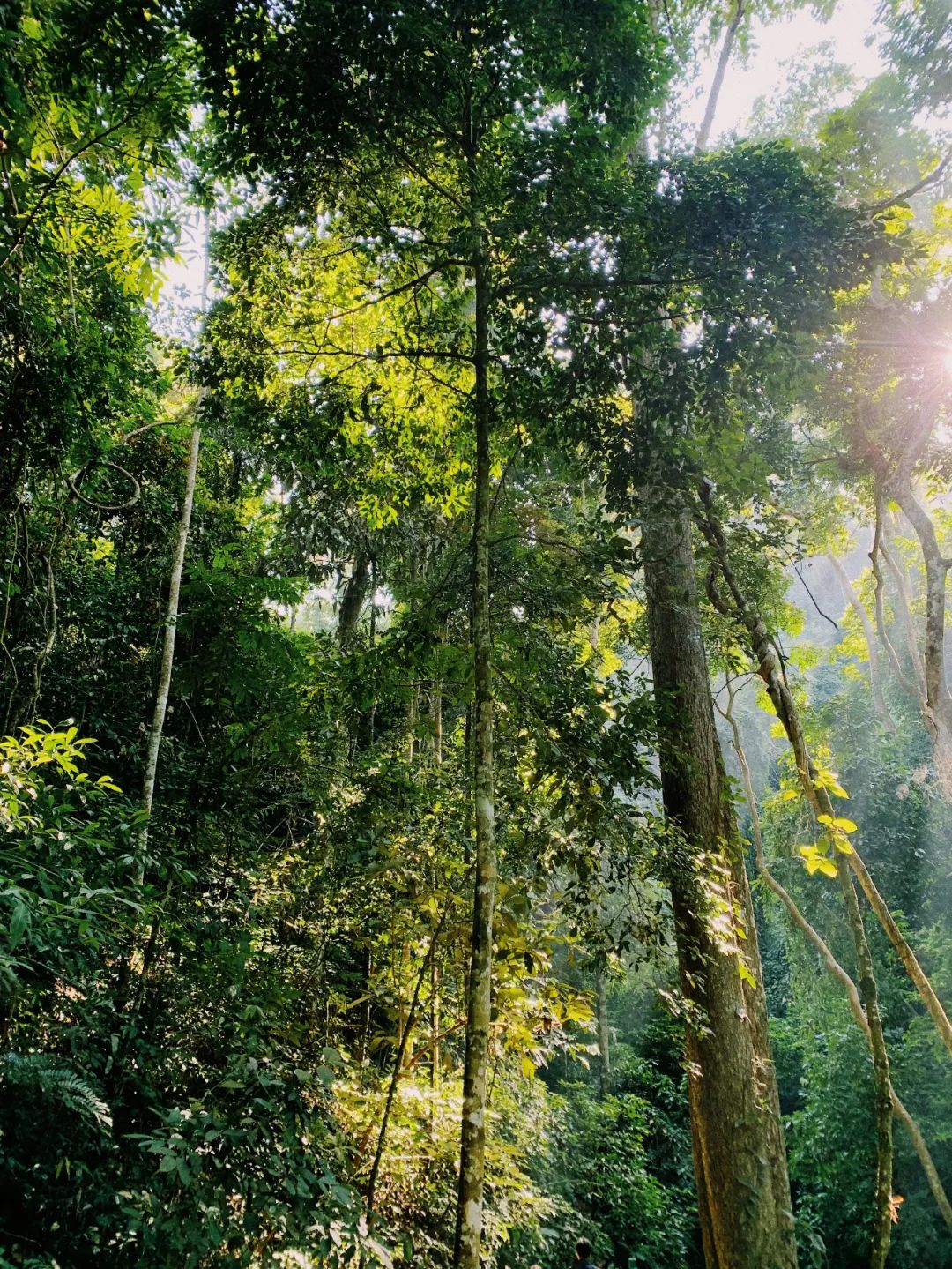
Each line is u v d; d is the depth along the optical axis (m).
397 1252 3.07
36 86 3.78
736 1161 4.77
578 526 4.64
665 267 3.61
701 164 3.61
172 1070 3.71
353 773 5.09
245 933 4.34
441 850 4.50
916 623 14.64
